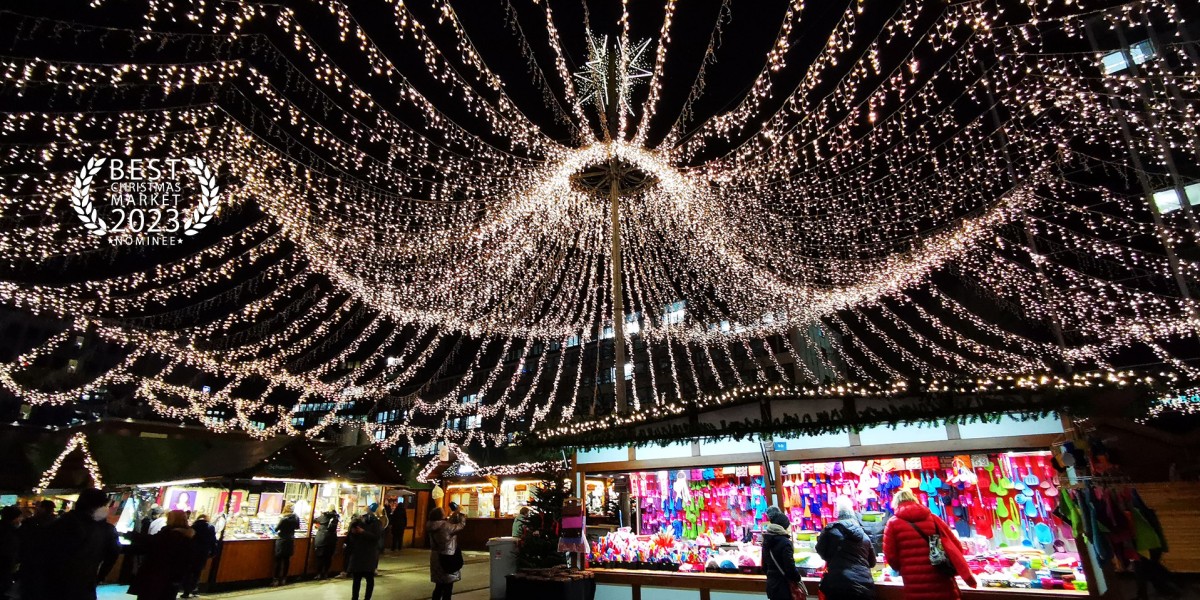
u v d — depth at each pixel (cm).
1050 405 550
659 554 734
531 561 809
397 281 1873
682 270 2164
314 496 1330
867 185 1474
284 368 2352
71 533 468
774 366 3403
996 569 569
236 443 1343
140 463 1220
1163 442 575
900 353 2711
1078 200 2048
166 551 568
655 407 763
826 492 707
